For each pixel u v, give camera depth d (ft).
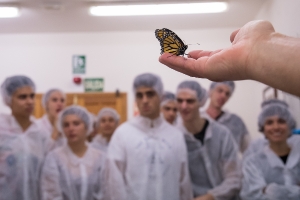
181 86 6.88
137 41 7.04
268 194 6.29
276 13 4.27
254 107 6.68
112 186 6.71
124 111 7.00
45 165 6.82
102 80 7.11
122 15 6.19
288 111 6.28
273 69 1.83
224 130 6.74
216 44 5.48
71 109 6.96
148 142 6.77
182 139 6.80
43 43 7.20
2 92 6.93
